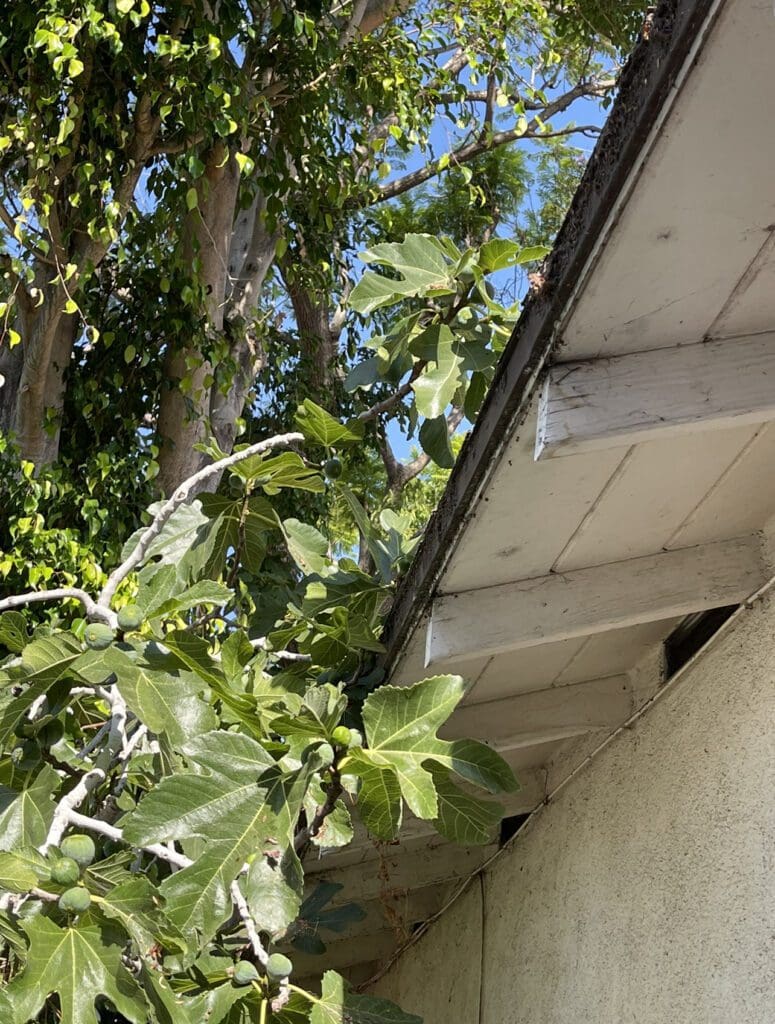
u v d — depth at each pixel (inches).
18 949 55.0
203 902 58.2
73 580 169.6
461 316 92.7
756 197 49.3
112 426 200.8
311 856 124.2
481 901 154.4
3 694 71.6
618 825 109.6
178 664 64.8
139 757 80.1
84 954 52.7
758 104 44.0
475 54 230.8
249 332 221.6
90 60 159.9
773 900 81.7
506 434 65.2
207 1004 63.9
